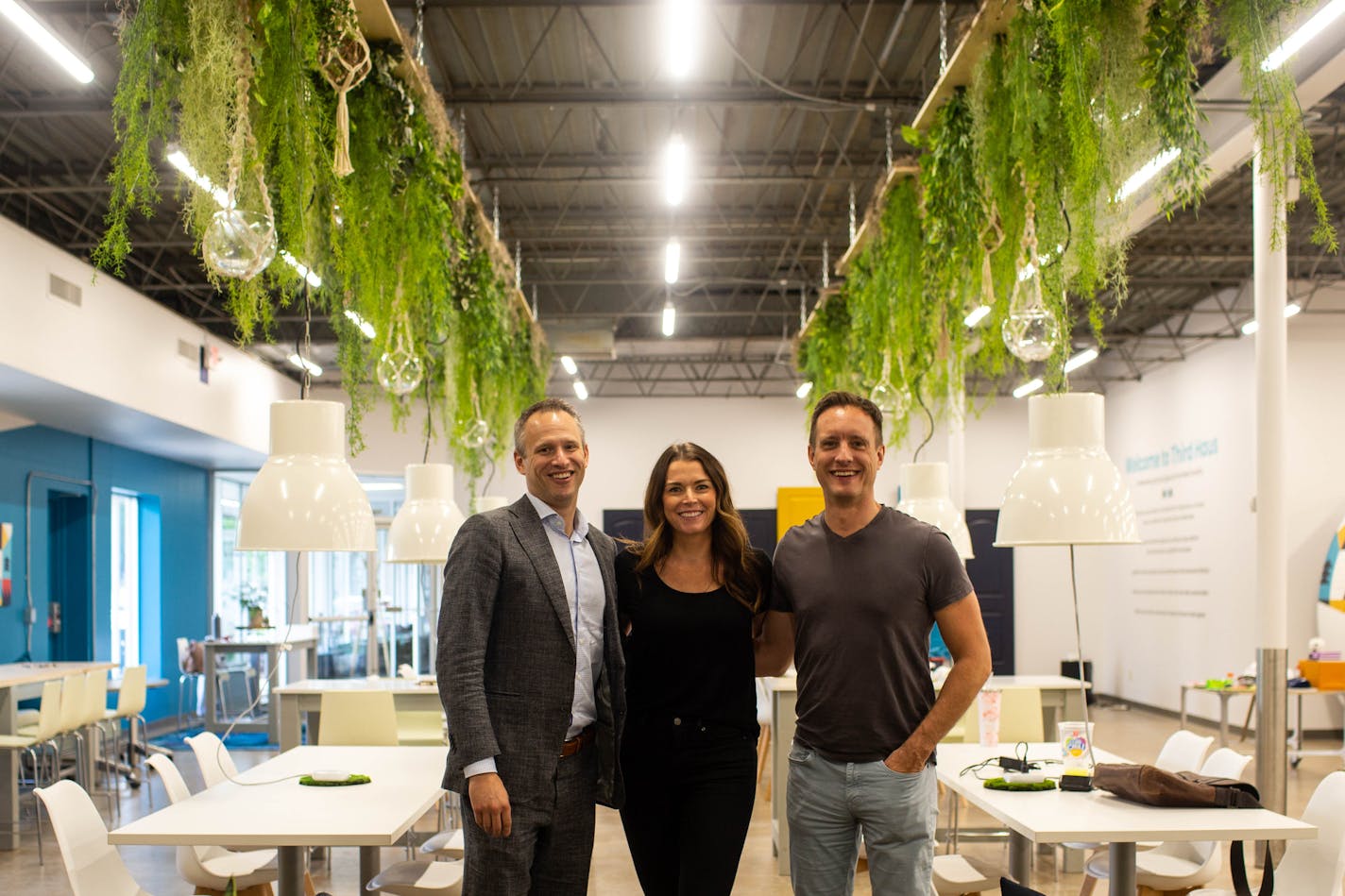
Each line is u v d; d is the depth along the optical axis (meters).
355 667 15.19
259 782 3.97
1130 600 15.38
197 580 14.14
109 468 11.91
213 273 3.36
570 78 8.45
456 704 2.68
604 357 13.09
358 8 4.10
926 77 8.30
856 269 7.50
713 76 8.41
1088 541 3.48
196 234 3.31
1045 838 3.05
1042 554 16.53
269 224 3.26
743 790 2.99
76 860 3.30
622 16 7.45
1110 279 3.99
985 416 16.50
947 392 6.33
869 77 8.40
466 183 6.27
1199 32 3.63
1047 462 3.60
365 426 15.27
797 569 3.03
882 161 9.98
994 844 6.89
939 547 2.96
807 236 11.81
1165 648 14.30
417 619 15.45
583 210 11.46
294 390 14.23
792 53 8.02
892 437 6.54
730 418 16.69
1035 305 4.04
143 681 9.15
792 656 3.22
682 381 16.72
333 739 5.91
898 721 2.92
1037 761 4.30
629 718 3.07
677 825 3.02
